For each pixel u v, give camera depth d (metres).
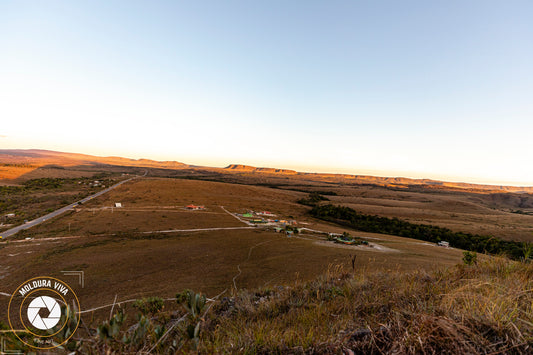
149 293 29.83
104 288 32.44
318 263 42.72
